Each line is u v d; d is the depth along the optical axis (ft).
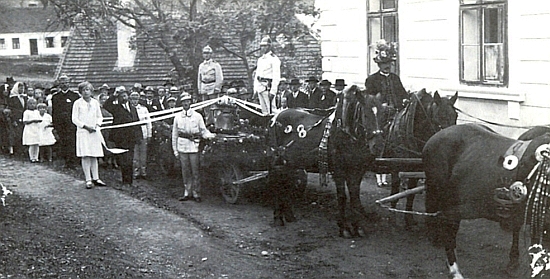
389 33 49.75
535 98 37.29
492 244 29.09
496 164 23.62
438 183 25.46
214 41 55.77
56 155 58.18
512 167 23.02
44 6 57.11
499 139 24.48
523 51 37.86
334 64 56.29
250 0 57.52
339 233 31.78
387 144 32.32
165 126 48.60
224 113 41.81
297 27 59.62
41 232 32.07
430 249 29.12
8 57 78.38
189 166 40.42
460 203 24.57
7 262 27.25
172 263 27.99
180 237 31.83
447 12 43.29
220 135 40.14
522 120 38.14
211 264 27.81
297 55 61.05
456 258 26.61
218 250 29.84
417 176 31.32
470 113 41.86
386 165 31.30
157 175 48.57
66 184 44.39
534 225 22.47
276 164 34.81
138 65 60.34
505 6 38.86
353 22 53.31
